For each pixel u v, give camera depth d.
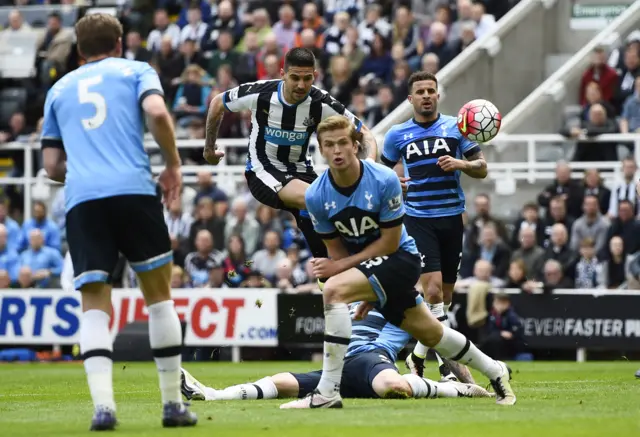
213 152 27.81
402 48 60.28
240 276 49.97
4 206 55.38
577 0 64.56
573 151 53.62
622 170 51.28
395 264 20.20
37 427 17.98
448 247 28.17
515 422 17.59
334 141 19.55
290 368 41.09
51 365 46.12
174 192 17.45
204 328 48.97
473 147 27.70
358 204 19.92
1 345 51.44
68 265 50.72
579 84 58.12
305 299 48.22
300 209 27.09
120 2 71.75
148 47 68.25
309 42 62.03
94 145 17.48
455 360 21.19
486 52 58.91
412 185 27.98
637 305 45.81
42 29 68.44
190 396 23.02
